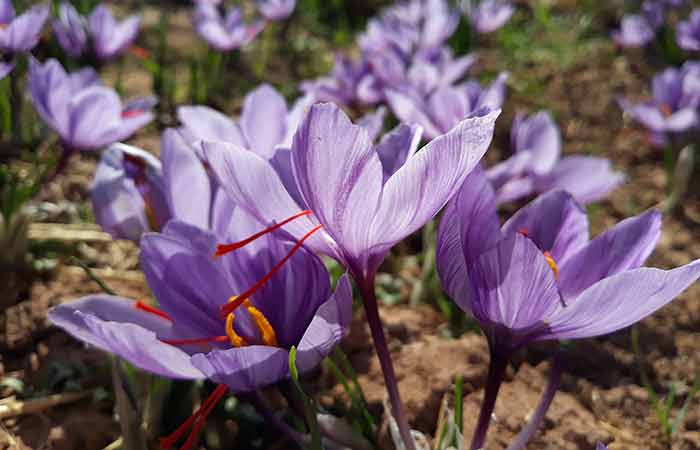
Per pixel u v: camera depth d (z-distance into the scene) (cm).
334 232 18
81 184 42
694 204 47
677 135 47
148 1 77
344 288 17
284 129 28
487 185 19
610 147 54
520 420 28
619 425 29
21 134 45
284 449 26
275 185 17
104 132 35
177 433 19
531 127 35
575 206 21
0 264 33
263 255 20
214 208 22
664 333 34
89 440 26
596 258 19
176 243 20
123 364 24
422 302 37
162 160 23
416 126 20
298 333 20
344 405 27
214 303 20
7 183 39
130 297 34
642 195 48
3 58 36
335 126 16
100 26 48
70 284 34
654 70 67
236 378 19
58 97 34
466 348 31
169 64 64
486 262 18
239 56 65
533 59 69
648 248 19
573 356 32
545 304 18
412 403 28
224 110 57
